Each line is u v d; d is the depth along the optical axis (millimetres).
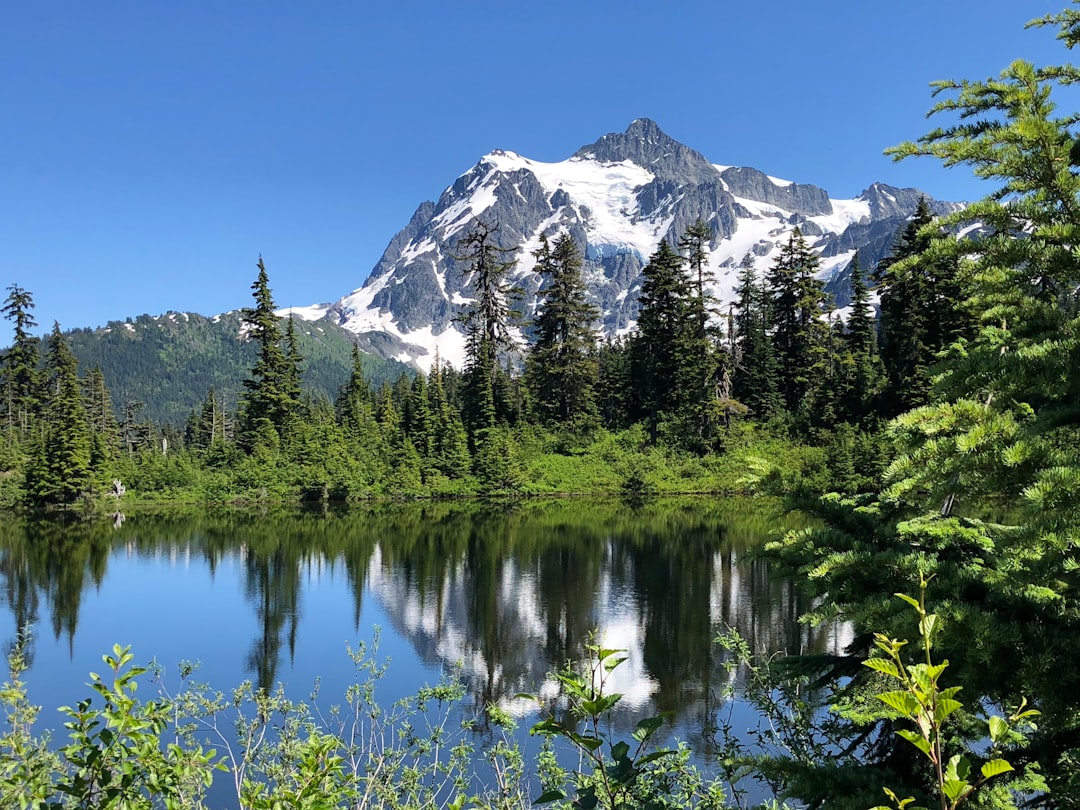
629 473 49969
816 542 4172
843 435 43938
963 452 2836
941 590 3498
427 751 7258
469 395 61844
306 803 3168
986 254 3305
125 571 27094
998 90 3463
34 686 14492
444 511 45438
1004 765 1554
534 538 32531
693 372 52094
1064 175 3150
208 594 23312
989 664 2912
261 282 62031
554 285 59531
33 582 25312
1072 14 3459
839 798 3172
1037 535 2686
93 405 77375
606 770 2691
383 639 18172
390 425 62406
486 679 15055
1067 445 2951
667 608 20062
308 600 22391
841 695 4465
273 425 61406
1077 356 2912
